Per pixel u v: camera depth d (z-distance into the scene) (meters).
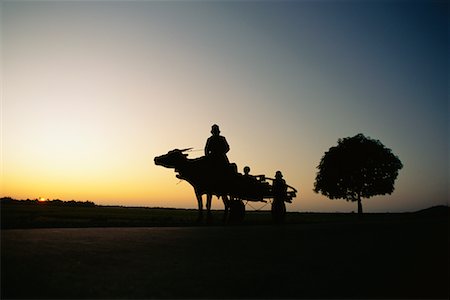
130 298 4.18
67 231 10.03
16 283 4.62
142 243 8.13
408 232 10.67
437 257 6.64
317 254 6.94
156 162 16.27
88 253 6.69
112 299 4.13
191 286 4.69
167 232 10.55
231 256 6.70
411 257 6.62
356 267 5.81
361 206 52.62
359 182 52.16
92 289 4.47
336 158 53.34
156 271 5.45
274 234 10.26
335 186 53.25
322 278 5.12
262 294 4.40
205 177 15.88
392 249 7.52
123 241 8.35
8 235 8.60
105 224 12.54
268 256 6.73
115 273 5.27
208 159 16.23
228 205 17.45
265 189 18.12
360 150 52.31
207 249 7.46
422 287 4.70
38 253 6.48
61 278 4.92
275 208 18.25
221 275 5.26
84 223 12.62
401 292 4.48
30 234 8.97
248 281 4.95
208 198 16.45
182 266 5.81
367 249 7.54
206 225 14.32
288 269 5.66
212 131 16.81
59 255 6.39
